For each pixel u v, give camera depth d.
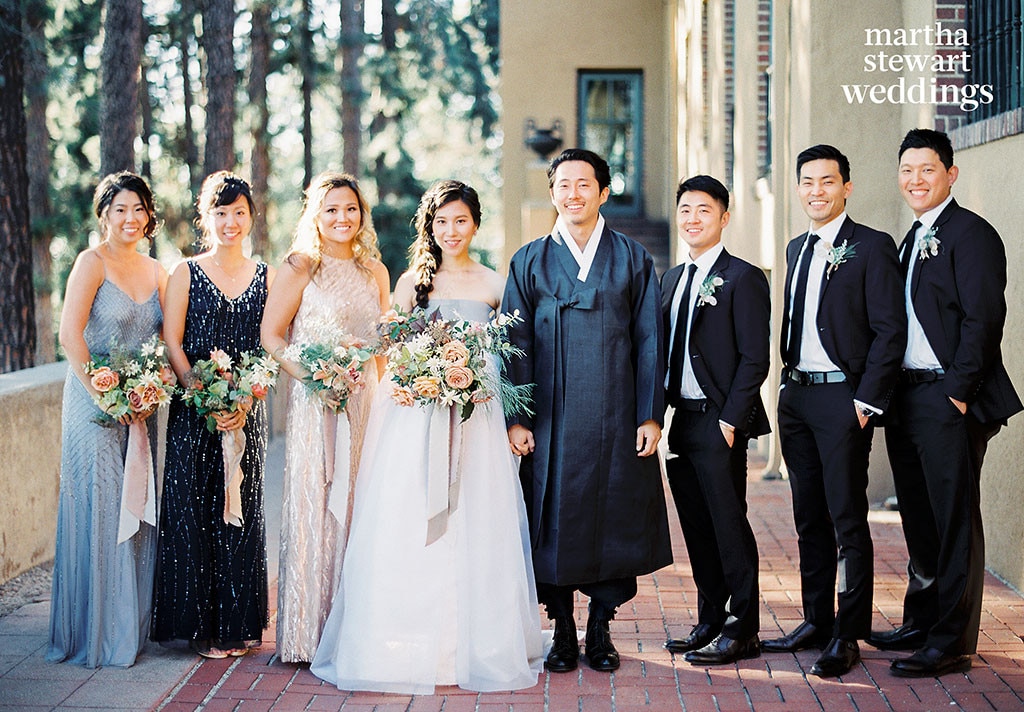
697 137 12.60
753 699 4.03
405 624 4.19
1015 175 5.29
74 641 4.47
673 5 14.75
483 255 29.28
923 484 4.46
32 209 18.38
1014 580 5.31
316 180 4.52
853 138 7.17
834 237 4.33
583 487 4.26
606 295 4.30
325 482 4.44
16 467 5.88
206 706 4.02
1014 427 5.30
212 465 4.48
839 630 4.31
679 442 4.43
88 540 4.41
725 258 4.40
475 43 27.69
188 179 24.50
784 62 8.15
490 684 4.17
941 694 4.04
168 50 25.52
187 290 4.49
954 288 4.18
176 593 4.46
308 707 4.01
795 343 4.38
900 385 4.33
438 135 30.08
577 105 15.70
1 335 10.54
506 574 4.23
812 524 4.53
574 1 15.55
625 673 4.33
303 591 4.39
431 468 4.18
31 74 17.25
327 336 4.38
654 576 5.75
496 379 4.32
